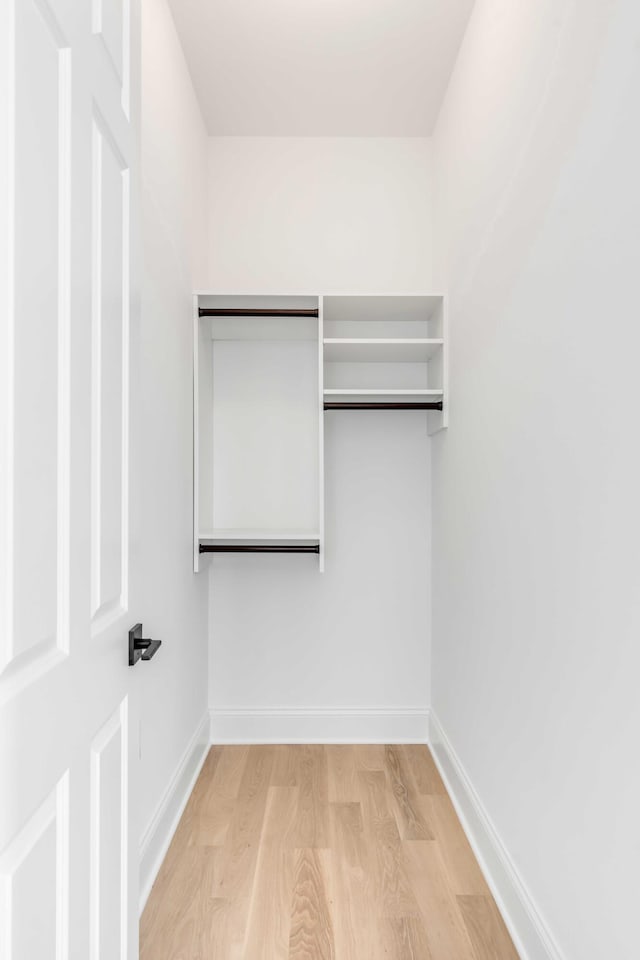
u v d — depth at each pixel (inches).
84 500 39.7
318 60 104.0
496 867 77.4
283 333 122.3
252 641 126.5
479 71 89.3
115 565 46.6
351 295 109.2
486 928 72.2
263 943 69.7
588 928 52.4
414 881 80.8
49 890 34.4
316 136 126.5
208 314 109.9
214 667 126.2
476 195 91.2
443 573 114.3
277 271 125.9
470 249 94.7
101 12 42.5
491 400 82.6
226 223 125.9
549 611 61.4
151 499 82.3
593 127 52.1
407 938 70.5
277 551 113.6
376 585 127.2
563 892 57.5
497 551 79.4
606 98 49.8
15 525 30.3
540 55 64.7
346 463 127.3
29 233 31.7
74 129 37.4
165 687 89.7
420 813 97.8
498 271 79.7
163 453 88.9
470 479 94.0
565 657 57.4
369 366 127.3
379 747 124.1
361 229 126.3
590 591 52.4
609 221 49.2
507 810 74.2
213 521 126.6
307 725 126.4
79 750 38.7
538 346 64.9
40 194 33.1
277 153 126.3
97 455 42.5
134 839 51.2
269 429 126.7
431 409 112.6
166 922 73.0
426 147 126.7
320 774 111.5
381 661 127.2
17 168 30.3
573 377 55.9
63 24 35.5
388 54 102.7
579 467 54.6
